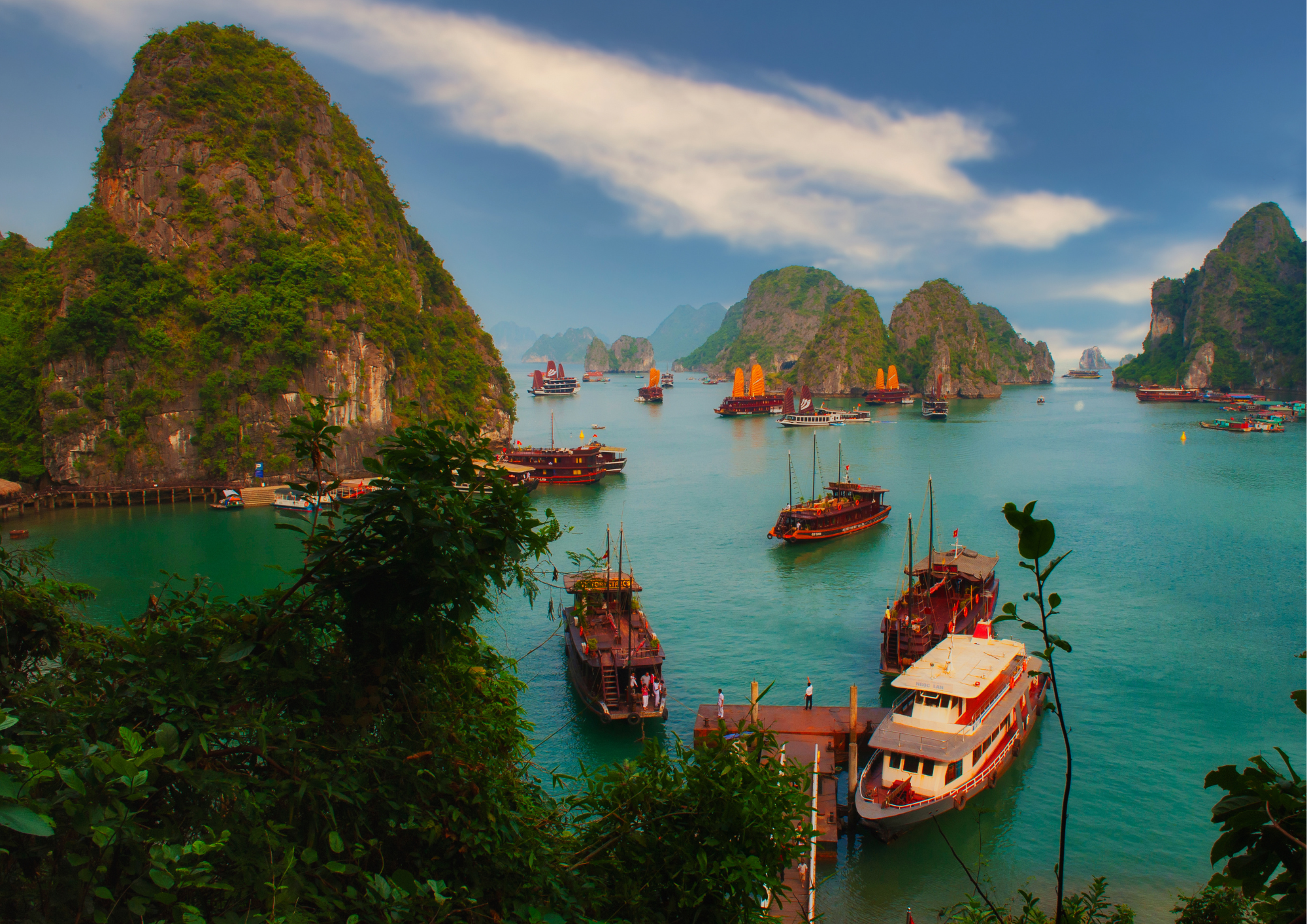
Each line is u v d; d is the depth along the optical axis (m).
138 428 98.88
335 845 5.84
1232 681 43.72
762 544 77.06
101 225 104.38
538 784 9.08
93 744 5.33
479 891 6.82
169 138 108.25
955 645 38.47
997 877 28.23
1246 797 4.82
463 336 147.88
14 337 101.94
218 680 6.46
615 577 48.97
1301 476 106.56
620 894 7.88
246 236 108.06
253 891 5.35
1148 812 31.84
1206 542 73.06
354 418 107.75
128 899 4.67
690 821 8.11
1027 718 38.03
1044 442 151.38
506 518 7.28
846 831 31.11
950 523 84.88
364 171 135.25
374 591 7.01
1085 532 78.25
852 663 47.00
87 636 7.06
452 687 7.99
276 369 102.88
